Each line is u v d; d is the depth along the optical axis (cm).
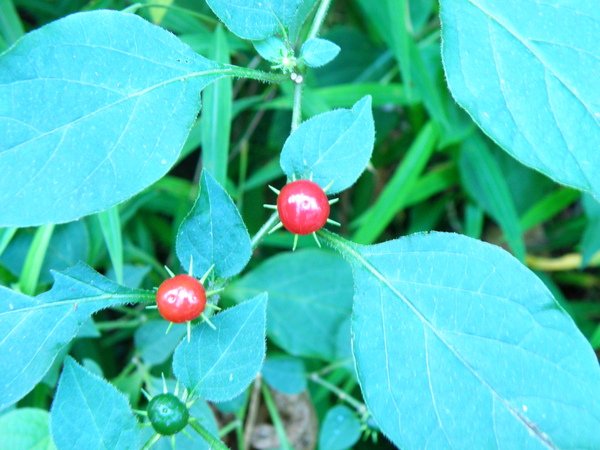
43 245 15
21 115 10
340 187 11
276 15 12
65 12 19
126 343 20
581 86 11
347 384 18
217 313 11
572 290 24
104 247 18
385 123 22
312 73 21
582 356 10
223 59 16
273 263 18
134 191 10
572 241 23
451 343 11
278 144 20
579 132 11
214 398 11
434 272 11
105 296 11
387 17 19
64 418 10
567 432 10
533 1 12
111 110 11
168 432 10
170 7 16
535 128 11
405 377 11
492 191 20
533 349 10
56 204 10
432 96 19
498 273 11
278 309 17
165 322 16
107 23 11
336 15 23
